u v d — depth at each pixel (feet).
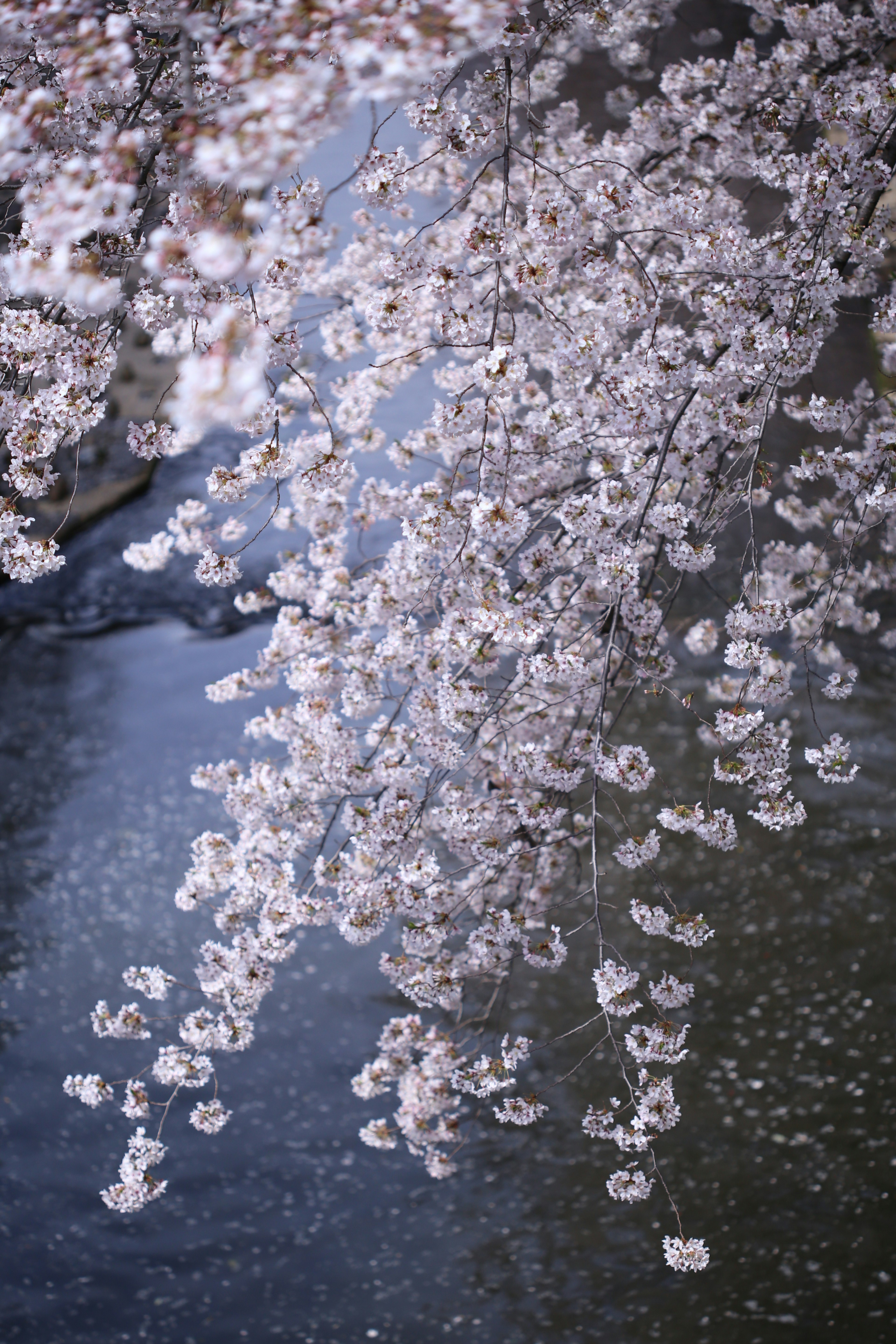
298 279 6.52
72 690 22.98
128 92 6.19
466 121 6.78
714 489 9.28
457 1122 12.14
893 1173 13.85
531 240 9.25
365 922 8.62
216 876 9.56
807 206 7.49
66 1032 16.40
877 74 10.39
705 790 18.97
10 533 6.76
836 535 9.18
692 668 21.22
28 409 6.50
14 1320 12.86
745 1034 15.65
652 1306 12.71
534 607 7.73
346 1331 12.67
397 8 4.21
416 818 8.71
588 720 10.77
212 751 21.29
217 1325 12.76
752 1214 13.57
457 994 9.33
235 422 4.15
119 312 6.51
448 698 8.11
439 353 22.61
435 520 7.53
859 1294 12.65
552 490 9.27
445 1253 13.47
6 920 18.15
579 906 17.52
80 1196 14.28
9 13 5.12
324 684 9.71
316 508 10.61
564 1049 15.62
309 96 4.14
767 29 12.89
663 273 8.59
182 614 24.80
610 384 7.57
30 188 5.09
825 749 7.74
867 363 17.83
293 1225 13.85
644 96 20.01
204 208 4.49
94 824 19.85
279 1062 15.88
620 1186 7.80
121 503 27.86
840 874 17.74
